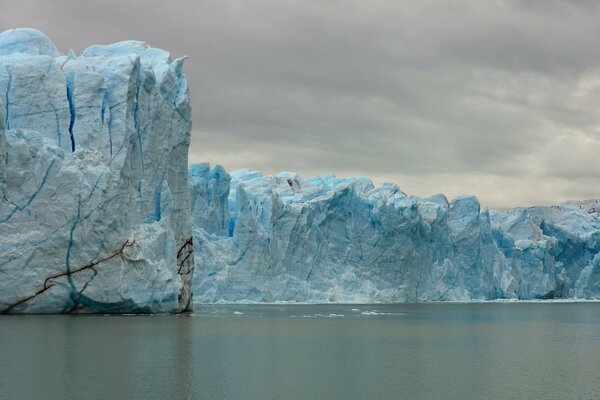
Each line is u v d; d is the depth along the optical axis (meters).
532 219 156.12
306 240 106.38
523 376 36.28
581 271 156.38
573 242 154.38
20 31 68.94
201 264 96.19
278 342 48.72
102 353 39.38
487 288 132.62
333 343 49.47
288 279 104.00
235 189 113.50
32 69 64.06
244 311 82.56
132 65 66.62
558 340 56.66
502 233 141.25
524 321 81.12
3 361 36.22
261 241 99.81
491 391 32.03
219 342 46.88
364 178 132.12
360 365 38.84
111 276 61.41
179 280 68.19
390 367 38.38
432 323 72.56
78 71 65.56
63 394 28.80
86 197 60.47
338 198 112.31
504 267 138.62
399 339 53.66
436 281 125.81
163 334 49.56
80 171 61.06
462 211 130.75
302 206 105.75
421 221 120.88
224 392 30.17
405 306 111.38
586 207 189.88
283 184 118.25
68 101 65.00
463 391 31.88
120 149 64.44
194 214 99.44
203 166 102.44
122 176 63.38
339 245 113.19
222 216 104.44
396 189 124.31
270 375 34.59
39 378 31.88
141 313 65.50
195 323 59.75
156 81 69.75
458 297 128.00
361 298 111.50
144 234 65.69
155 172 69.00
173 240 67.75
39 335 46.25
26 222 59.19
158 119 69.62
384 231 114.75
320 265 109.06
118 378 32.28
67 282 60.12
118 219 61.97
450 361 41.44
